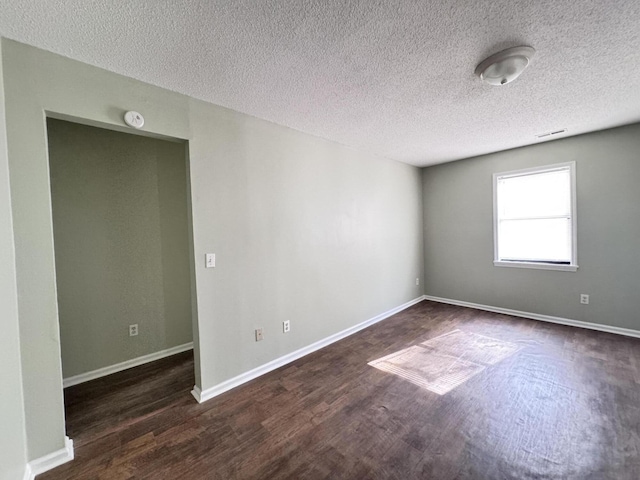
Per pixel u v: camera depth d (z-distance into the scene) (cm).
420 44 157
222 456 160
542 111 255
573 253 344
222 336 227
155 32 141
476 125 285
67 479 147
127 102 181
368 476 145
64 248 240
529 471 145
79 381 245
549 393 211
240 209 238
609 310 326
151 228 288
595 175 326
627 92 220
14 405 137
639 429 171
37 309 152
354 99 221
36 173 151
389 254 414
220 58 165
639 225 306
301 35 147
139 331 281
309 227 297
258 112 239
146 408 205
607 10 133
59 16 128
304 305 292
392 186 420
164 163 296
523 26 144
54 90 157
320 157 310
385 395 215
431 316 401
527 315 385
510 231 400
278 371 258
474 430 176
